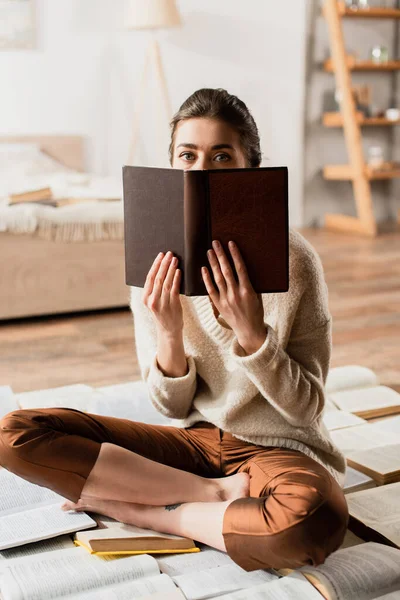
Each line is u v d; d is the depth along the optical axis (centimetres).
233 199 112
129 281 125
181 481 130
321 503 110
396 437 180
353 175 510
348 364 247
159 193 116
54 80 478
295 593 112
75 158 483
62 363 252
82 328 296
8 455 124
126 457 128
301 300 127
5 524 134
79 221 306
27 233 298
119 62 490
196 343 136
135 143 489
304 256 126
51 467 125
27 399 207
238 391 131
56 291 308
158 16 456
